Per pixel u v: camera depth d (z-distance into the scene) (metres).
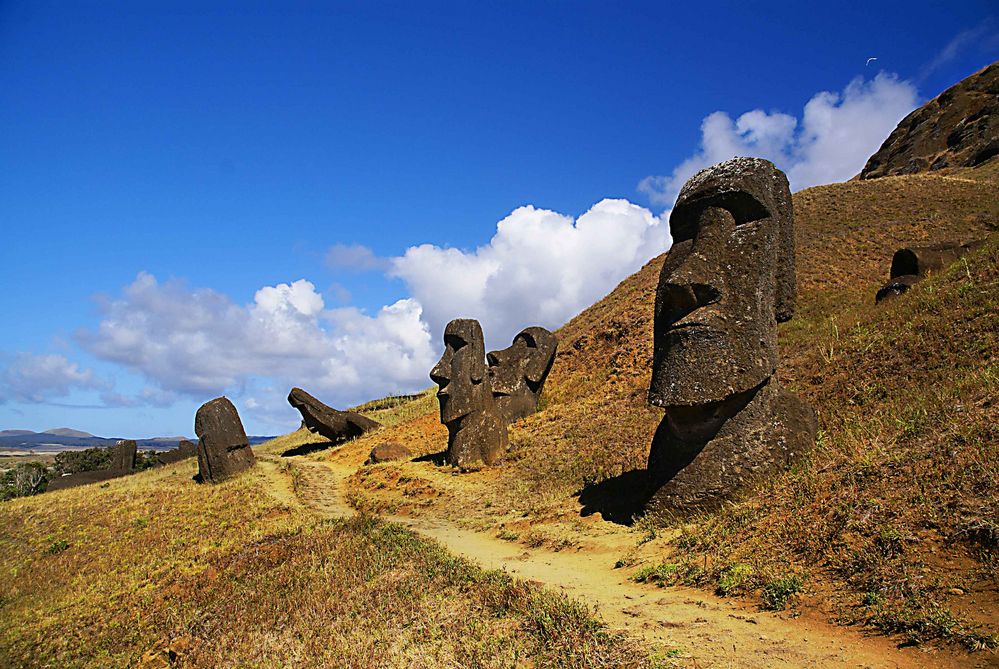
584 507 12.60
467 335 20.17
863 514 7.09
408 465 20.98
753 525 8.27
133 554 14.59
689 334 10.30
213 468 22.16
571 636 5.84
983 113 54.78
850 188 37.31
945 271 16.78
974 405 8.70
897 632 5.20
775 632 5.61
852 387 12.70
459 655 6.03
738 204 10.95
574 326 35.25
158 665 8.24
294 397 30.53
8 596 12.96
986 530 5.96
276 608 8.96
